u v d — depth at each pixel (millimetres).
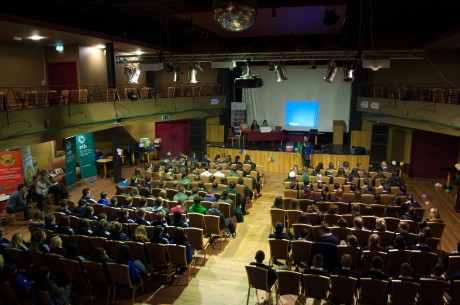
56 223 9133
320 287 6113
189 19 12617
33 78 16656
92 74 18078
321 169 14547
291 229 9477
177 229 7328
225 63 13008
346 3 10328
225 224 9414
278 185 16125
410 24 17734
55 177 16406
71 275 6781
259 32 14719
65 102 13398
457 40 14844
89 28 14984
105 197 10094
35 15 12180
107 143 21344
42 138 11680
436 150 17500
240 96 23031
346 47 20484
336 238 7094
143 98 16672
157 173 13453
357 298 6473
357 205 8961
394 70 19734
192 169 14383
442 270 5871
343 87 20922
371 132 18188
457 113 11586
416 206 9492
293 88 21812
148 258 7531
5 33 13195
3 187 12469
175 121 21609
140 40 18531
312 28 13766
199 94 20859
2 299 6352
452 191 15188
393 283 5793
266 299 7082
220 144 21016
